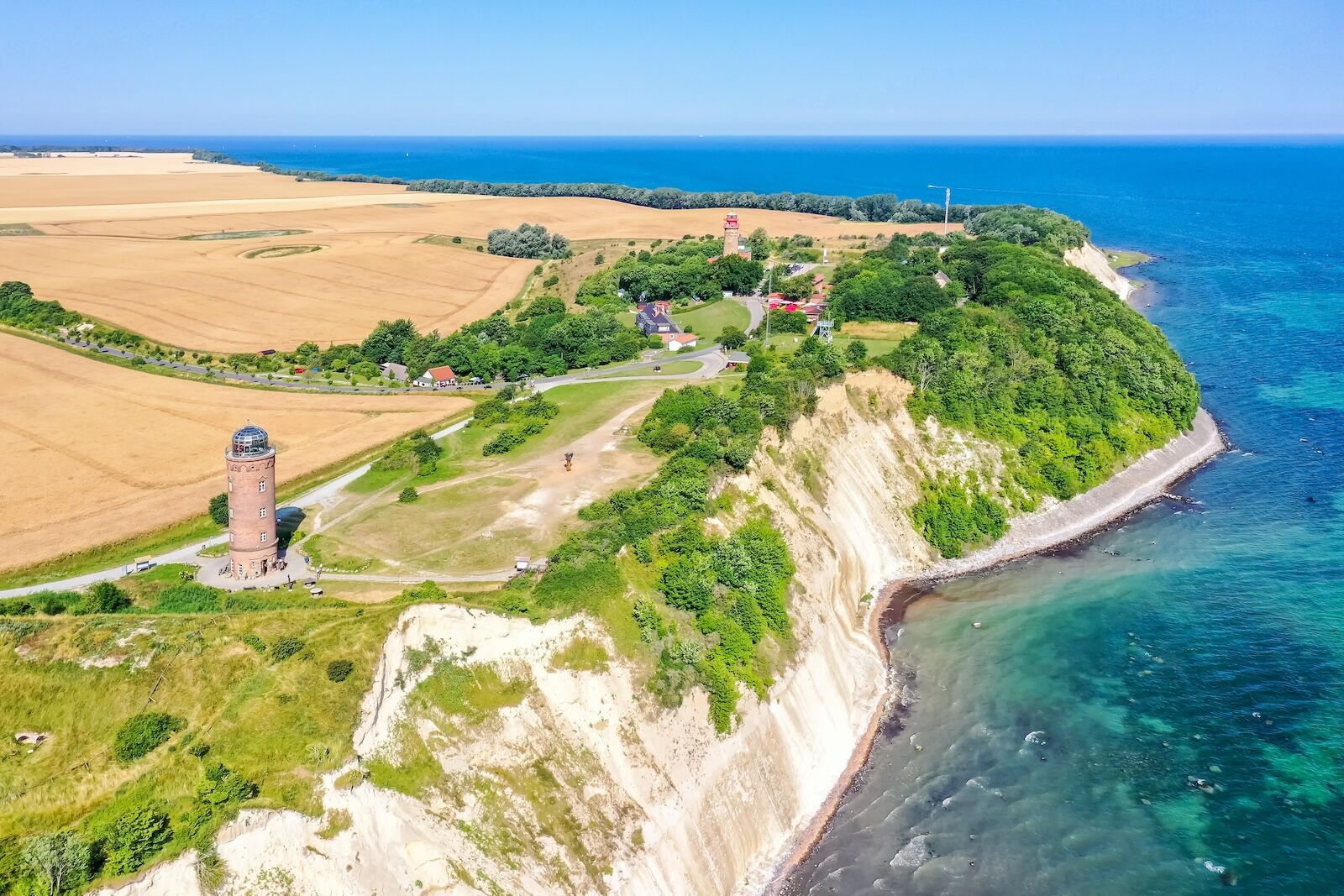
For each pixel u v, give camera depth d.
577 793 62.53
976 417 125.25
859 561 103.00
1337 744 75.50
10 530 93.44
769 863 68.06
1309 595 98.25
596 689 67.06
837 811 72.31
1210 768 73.81
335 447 118.06
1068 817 69.69
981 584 104.38
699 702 70.31
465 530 90.94
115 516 97.19
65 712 56.47
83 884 47.94
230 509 81.06
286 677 59.72
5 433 124.00
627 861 61.47
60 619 63.22
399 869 55.56
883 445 117.94
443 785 59.09
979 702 83.56
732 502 93.50
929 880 64.88
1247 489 124.69
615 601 72.75
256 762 55.34
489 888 56.75
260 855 52.41
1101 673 86.88
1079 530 116.38
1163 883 63.38
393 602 70.94
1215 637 91.69
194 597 76.81
